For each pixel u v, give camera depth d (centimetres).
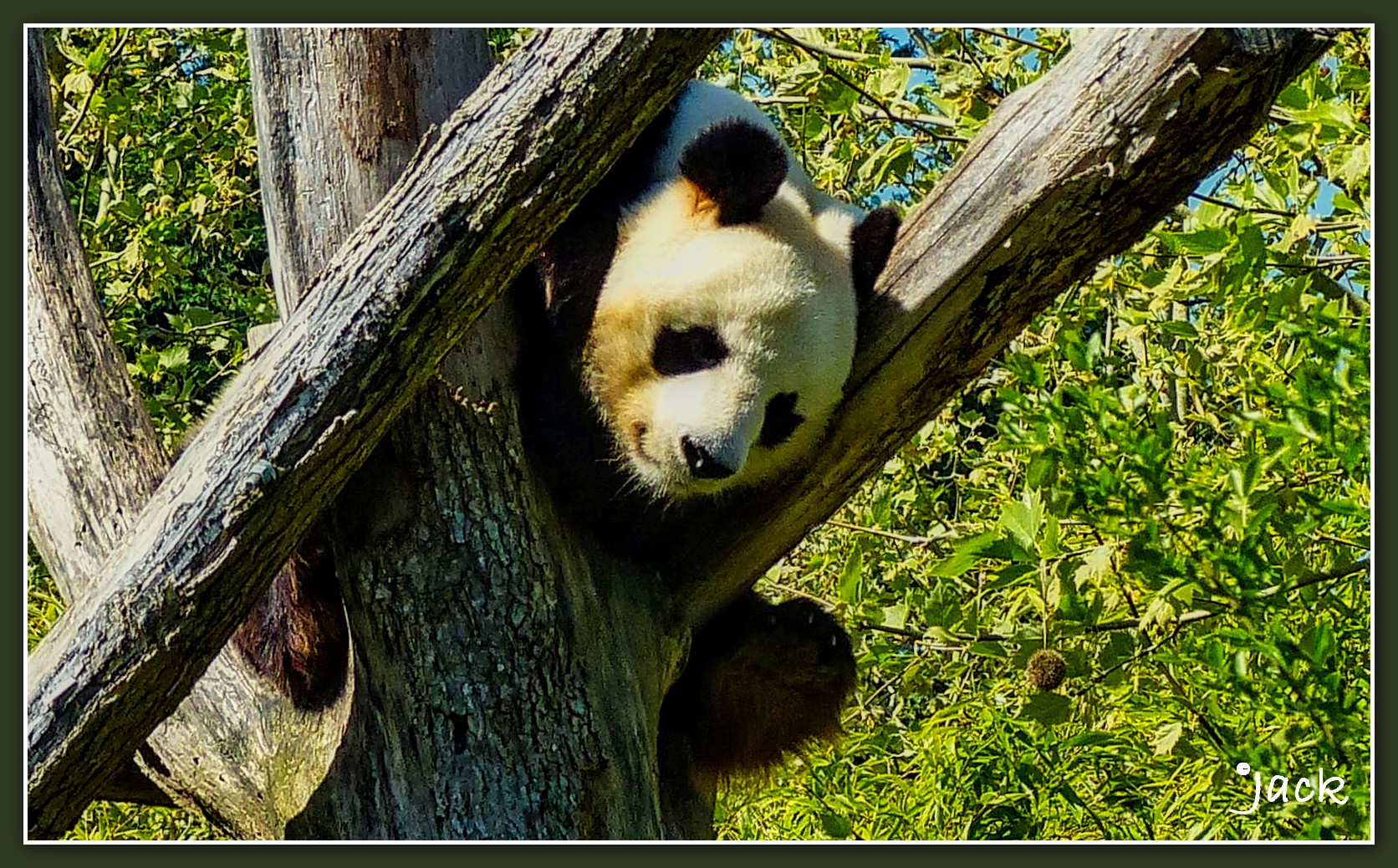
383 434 648
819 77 1225
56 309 867
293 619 795
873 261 823
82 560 810
